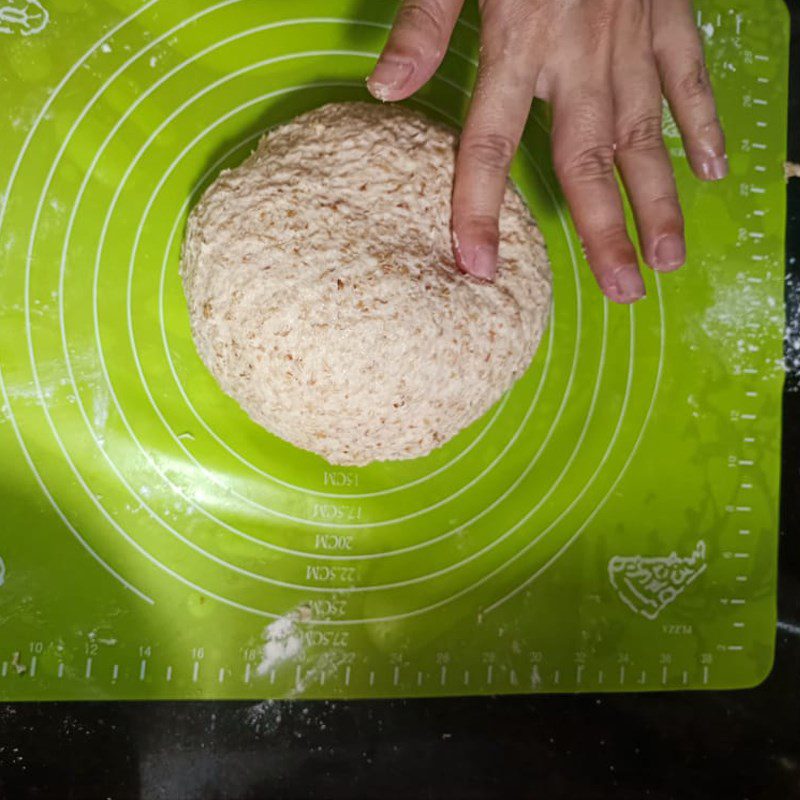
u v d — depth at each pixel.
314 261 0.39
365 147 0.41
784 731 0.47
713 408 0.48
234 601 0.44
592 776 0.46
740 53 0.48
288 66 0.46
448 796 0.45
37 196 0.44
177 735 0.44
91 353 0.44
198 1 0.46
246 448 0.45
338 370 0.39
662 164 0.41
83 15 0.45
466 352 0.40
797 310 0.49
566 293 0.47
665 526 0.47
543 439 0.47
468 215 0.39
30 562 0.43
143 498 0.44
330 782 0.44
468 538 0.46
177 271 0.45
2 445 0.43
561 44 0.40
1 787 0.43
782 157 0.48
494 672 0.45
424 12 0.39
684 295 0.48
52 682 0.43
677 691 0.47
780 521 0.48
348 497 0.45
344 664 0.44
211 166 0.45
